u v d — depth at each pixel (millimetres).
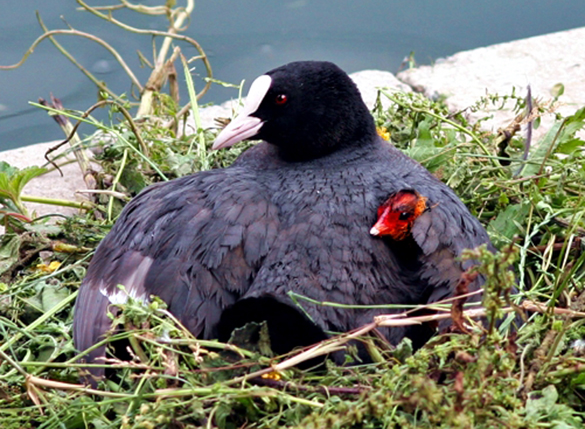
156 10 14078
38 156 13219
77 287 9391
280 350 6930
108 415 7602
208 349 7086
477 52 15461
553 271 9484
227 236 7227
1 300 9125
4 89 15180
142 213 7938
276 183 7871
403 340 6883
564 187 10320
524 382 7117
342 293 7059
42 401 7656
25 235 9789
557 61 15094
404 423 6336
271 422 6820
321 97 8656
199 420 6934
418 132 10922
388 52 16219
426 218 7465
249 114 8781
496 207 10125
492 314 6270
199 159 10867
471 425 5949
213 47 16266
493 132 11625
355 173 8055
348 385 7012
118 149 10977
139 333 7070
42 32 16375
